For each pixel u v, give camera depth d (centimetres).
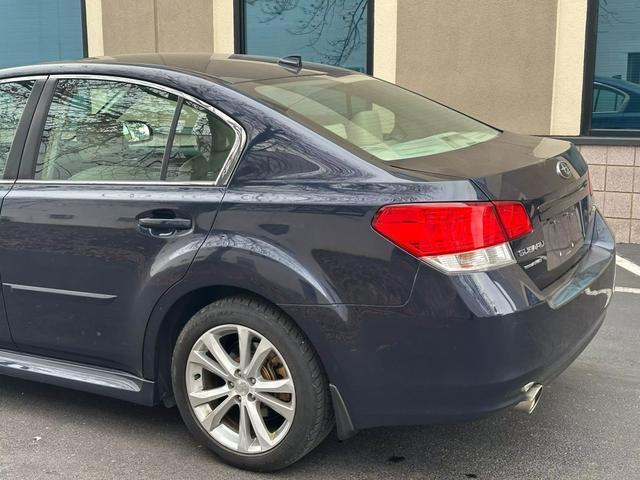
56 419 351
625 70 697
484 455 313
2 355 349
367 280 262
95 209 310
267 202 278
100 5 851
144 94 316
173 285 292
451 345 254
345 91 340
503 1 708
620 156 682
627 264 616
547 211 286
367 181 267
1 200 334
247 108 294
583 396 369
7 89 352
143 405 339
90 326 319
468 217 254
